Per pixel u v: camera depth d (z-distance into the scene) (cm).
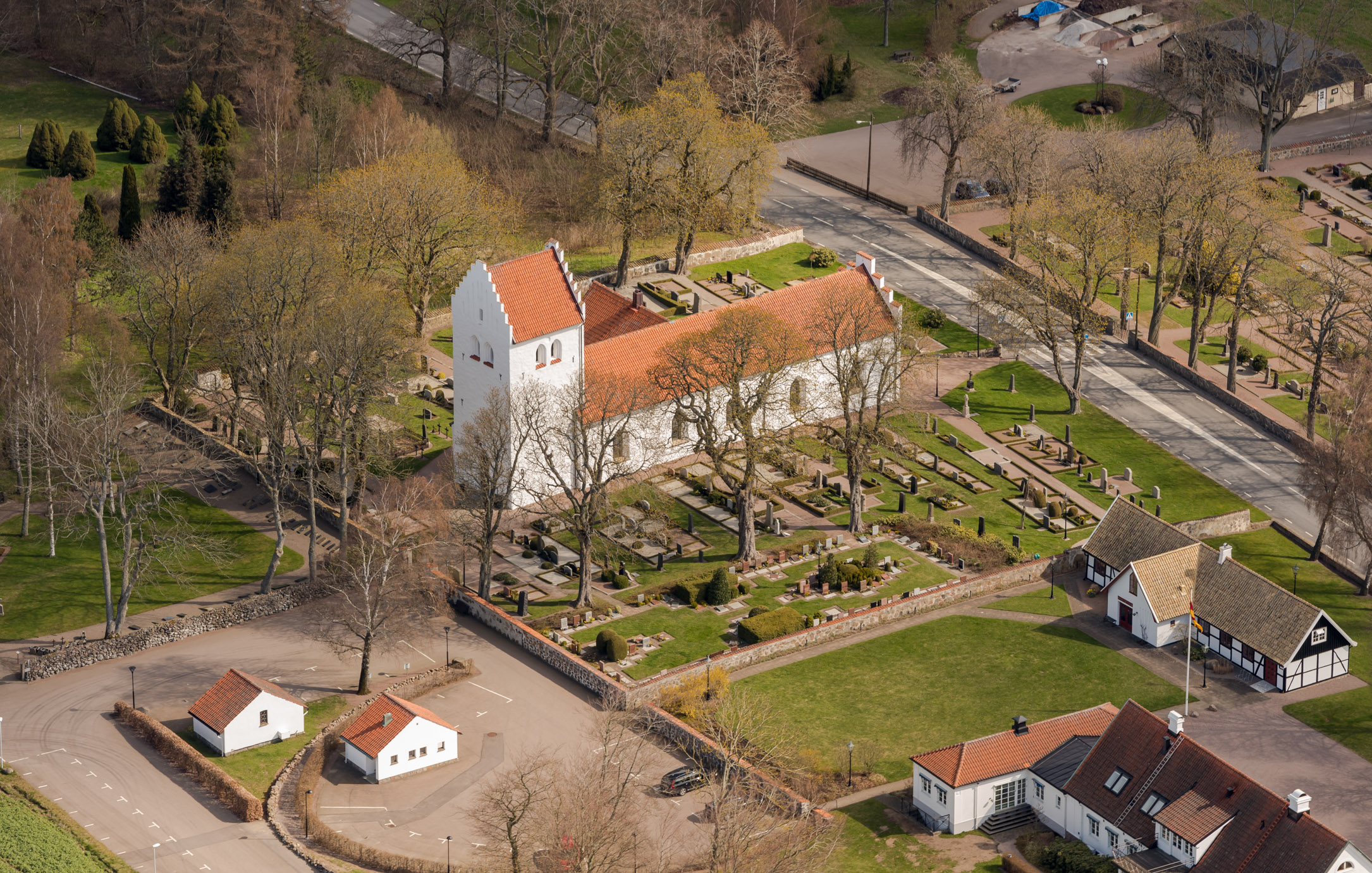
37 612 16100
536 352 17262
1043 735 13950
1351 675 15550
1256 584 15662
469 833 13388
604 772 12588
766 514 17562
